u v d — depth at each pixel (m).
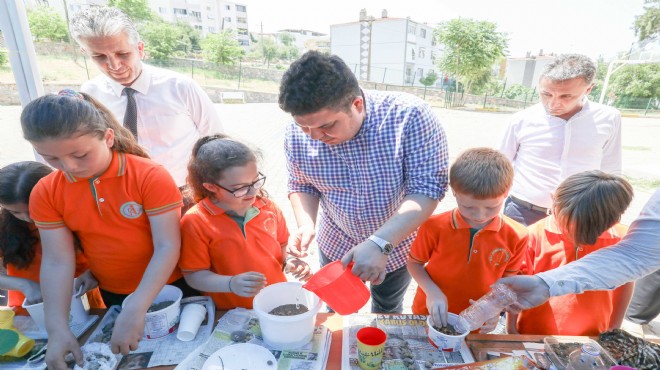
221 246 1.52
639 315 2.67
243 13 62.59
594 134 2.43
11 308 1.51
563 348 1.30
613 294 1.71
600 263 1.24
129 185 1.36
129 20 1.97
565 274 1.25
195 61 23.84
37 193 1.31
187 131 2.35
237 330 1.34
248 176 1.46
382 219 1.71
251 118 13.34
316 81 1.20
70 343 1.17
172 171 2.32
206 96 2.44
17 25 2.06
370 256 1.23
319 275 1.17
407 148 1.52
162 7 47.31
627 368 1.05
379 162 1.56
